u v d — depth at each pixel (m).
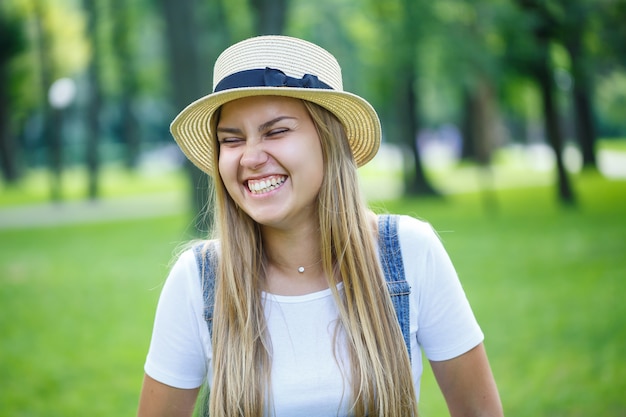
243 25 15.98
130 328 7.29
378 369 1.70
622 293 7.57
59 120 22.56
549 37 14.85
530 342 6.06
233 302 1.76
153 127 51.03
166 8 9.59
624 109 24.69
